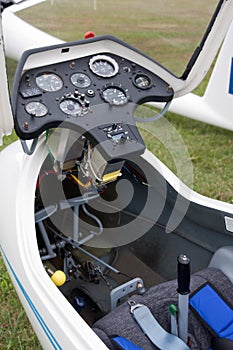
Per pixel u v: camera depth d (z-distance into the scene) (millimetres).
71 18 5520
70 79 1896
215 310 1779
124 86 1945
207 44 2035
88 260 2262
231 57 3744
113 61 1989
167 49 5543
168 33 5914
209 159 3914
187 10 6488
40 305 1765
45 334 1804
